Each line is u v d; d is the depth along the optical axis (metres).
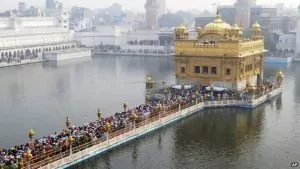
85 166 61.25
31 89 124.88
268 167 60.06
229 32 105.19
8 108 99.56
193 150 67.44
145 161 62.81
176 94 98.81
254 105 96.12
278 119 86.38
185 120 85.88
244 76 107.31
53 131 80.12
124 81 142.12
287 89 122.88
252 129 79.12
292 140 72.19
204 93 100.19
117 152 66.69
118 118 74.69
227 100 96.31
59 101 108.00
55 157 57.16
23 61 195.88
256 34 120.81
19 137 76.25
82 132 65.62
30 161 53.66
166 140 72.69
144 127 74.81
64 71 169.12
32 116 91.94
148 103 90.19
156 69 177.25
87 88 127.62
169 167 60.31
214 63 104.69
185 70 108.38
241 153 65.88
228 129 79.19
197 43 105.94
